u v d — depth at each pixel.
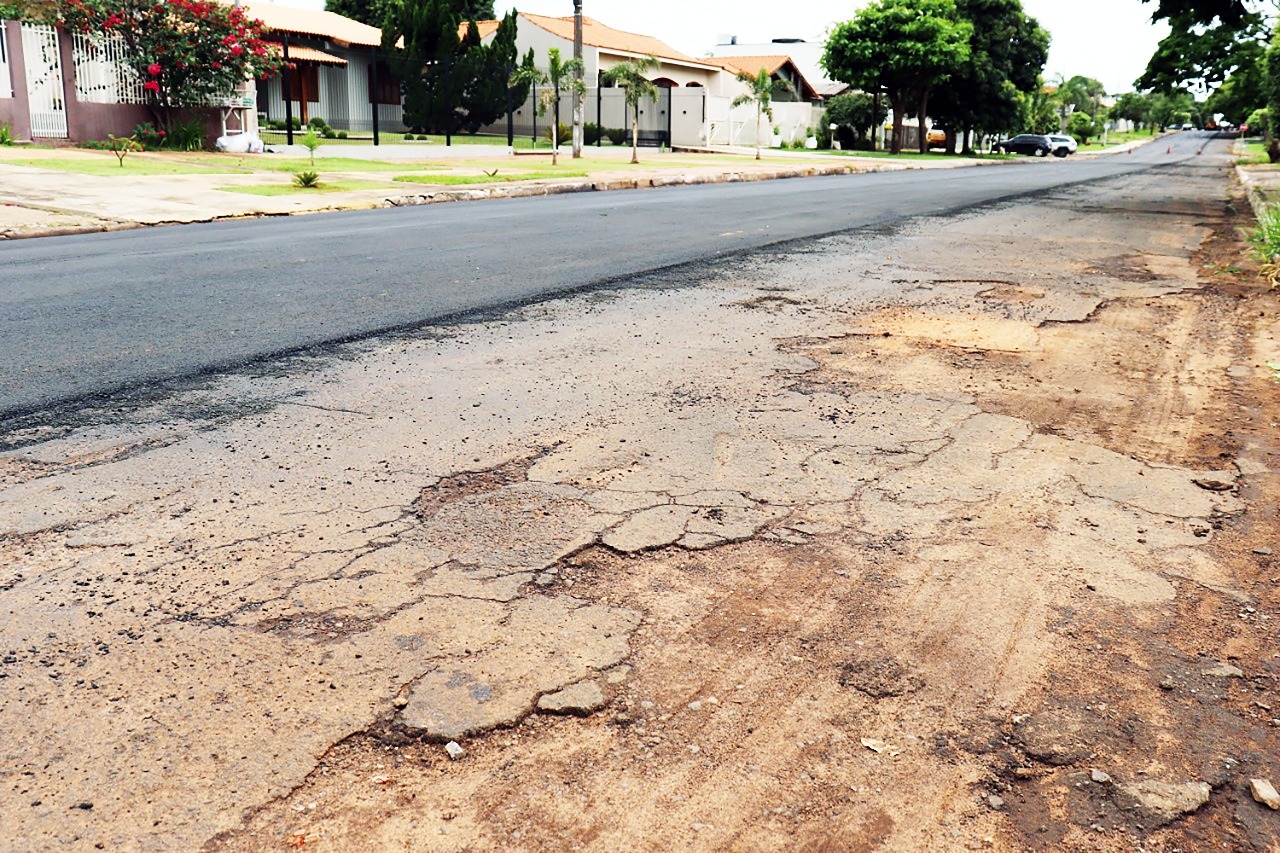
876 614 2.72
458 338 5.71
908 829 1.93
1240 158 47.03
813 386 4.89
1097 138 114.12
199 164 18.95
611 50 40.44
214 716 2.18
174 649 2.43
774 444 4.02
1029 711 2.31
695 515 3.30
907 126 57.75
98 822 1.86
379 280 7.51
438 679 2.33
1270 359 5.72
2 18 19.75
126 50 21.22
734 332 6.04
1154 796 2.04
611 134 39.88
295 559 2.91
